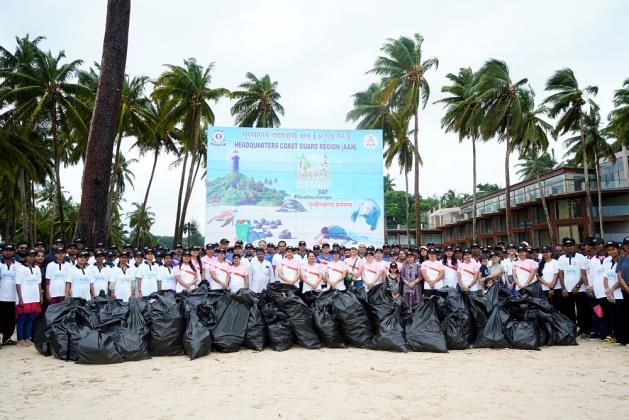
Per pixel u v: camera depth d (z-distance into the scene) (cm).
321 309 748
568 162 4009
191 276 857
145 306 706
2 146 2216
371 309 759
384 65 2433
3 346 763
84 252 842
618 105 2716
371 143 1602
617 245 748
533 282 873
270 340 719
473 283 845
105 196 1062
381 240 1566
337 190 1573
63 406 420
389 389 471
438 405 414
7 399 444
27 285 788
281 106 2994
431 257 870
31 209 3072
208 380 514
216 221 1518
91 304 717
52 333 661
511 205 3888
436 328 697
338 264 876
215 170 1535
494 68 2427
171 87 2361
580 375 530
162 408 410
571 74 2745
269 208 1540
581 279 842
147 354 641
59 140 2994
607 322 771
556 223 3547
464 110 2661
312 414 390
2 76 2153
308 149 1577
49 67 2233
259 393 458
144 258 904
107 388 482
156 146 3009
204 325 700
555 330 740
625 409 400
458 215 5703
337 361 619
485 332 720
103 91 1066
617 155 3572
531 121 2820
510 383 494
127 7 1103
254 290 903
